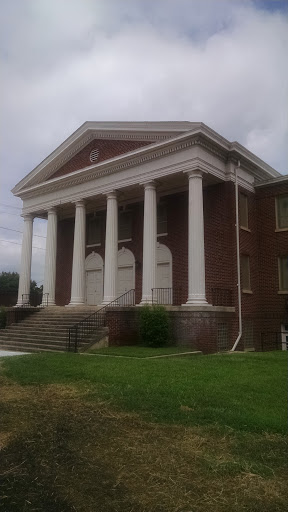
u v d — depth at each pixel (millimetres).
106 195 21188
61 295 26984
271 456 4605
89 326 17391
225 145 18797
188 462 4477
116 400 6934
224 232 18828
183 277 21047
